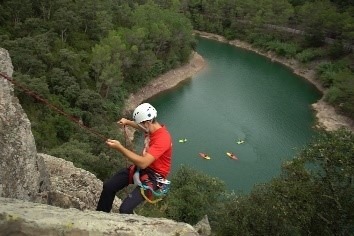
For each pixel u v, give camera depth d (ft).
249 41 307.17
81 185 48.88
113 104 185.57
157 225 17.63
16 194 29.94
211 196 92.99
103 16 214.69
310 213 52.85
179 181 96.17
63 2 199.52
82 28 212.84
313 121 195.11
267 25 309.42
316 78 249.55
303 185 55.26
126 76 207.41
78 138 143.54
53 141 139.23
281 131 180.55
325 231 53.21
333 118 199.72
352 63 253.03
